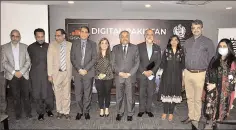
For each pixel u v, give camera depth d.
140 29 6.28
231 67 3.31
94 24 6.22
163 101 3.83
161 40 6.33
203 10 5.77
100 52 3.86
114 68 3.78
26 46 3.98
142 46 3.93
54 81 3.87
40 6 5.02
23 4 4.92
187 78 3.71
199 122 3.70
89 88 3.92
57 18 6.21
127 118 3.99
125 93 3.90
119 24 6.26
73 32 6.18
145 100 4.26
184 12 6.32
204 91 3.55
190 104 3.79
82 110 4.09
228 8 5.30
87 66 3.77
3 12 4.84
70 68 3.91
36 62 3.92
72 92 5.58
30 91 4.09
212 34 6.52
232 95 3.40
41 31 3.89
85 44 3.83
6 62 3.88
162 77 3.85
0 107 3.77
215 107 3.40
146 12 6.34
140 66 3.93
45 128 3.62
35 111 4.53
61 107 4.07
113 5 5.23
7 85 4.38
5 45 3.91
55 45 3.85
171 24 6.30
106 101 4.13
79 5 5.30
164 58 3.81
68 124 3.79
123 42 3.73
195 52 3.57
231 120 3.90
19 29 4.95
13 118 4.11
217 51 3.34
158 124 3.81
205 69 3.60
